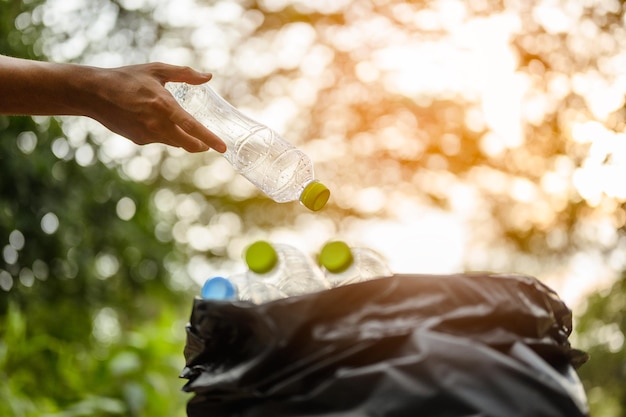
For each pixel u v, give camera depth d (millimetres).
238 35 8508
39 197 4637
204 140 1571
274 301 1131
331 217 9125
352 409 1080
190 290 6129
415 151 8922
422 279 1134
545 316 1160
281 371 1120
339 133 9086
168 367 4070
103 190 5145
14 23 4715
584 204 6848
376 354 1104
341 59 8898
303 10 8750
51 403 3650
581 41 7258
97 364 3988
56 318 4832
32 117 4574
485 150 8406
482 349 1089
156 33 7316
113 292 5258
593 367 5699
